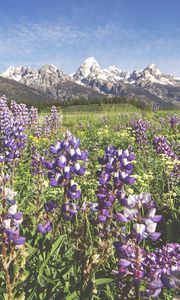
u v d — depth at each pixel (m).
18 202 5.37
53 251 3.24
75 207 3.52
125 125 17.06
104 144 12.52
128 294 2.57
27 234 3.68
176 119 15.09
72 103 66.06
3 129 10.16
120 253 2.47
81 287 2.97
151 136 14.50
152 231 2.45
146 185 6.51
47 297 3.08
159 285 2.44
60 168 3.54
